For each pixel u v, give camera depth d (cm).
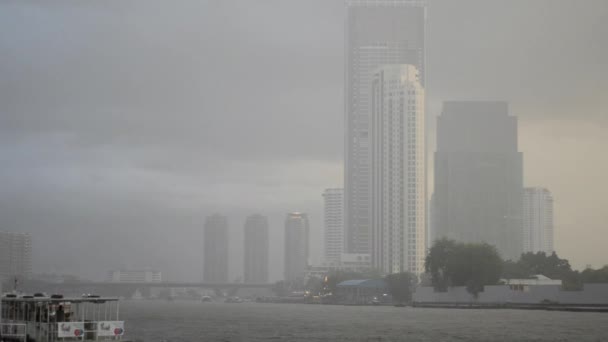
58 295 14075
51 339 13212
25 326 13438
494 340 18388
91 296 14175
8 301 14075
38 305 13612
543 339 18500
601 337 18975
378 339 19062
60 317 13725
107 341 13525
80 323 13388
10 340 13500
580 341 18000
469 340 18475
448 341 18300
